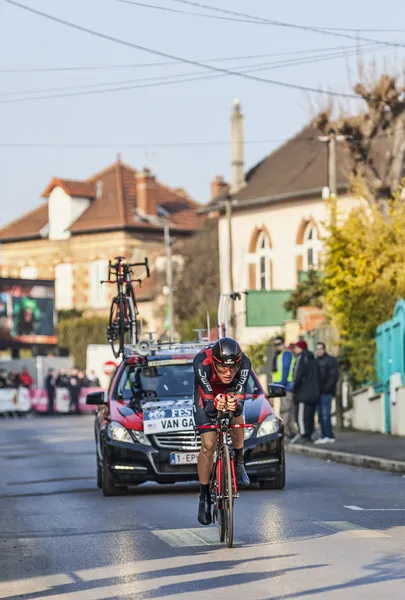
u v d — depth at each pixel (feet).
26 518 80.94
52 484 107.65
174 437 92.89
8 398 303.89
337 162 332.39
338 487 97.09
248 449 92.99
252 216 360.28
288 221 346.95
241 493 92.53
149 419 93.56
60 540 68.69
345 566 56.39
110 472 93.40
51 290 367.45
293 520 74.08
